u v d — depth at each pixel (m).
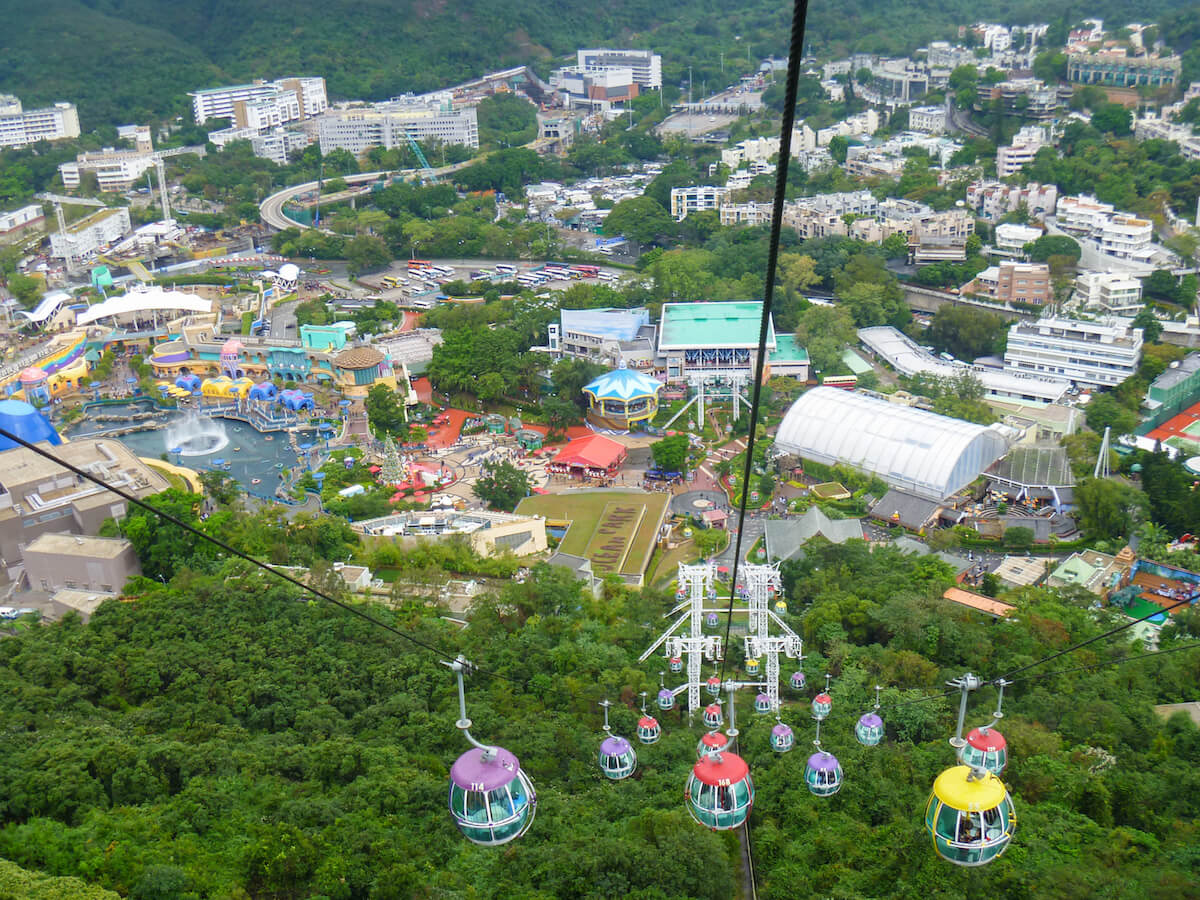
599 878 131.62
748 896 136.38
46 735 166.75
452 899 128.38
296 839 137.88
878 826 143.62
